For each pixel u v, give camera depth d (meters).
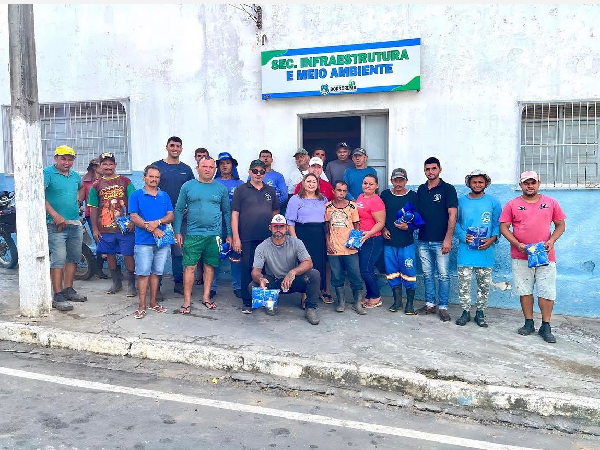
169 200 6.07
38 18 8.47
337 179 7.16
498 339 5.36
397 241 6.22
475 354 4.90
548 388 4.18
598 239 6.32
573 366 4.65
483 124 6.61
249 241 6.12
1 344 5.31
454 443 3.51
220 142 7.75
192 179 6.59
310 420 3.79
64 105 8.57
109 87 8.23
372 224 6.28
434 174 5.97
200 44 7.71
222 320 5.80
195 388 4.34
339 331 5.50
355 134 7.88
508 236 5.48
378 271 7.11
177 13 7.77
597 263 6.34
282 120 7.43
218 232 6.17
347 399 4.21
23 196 5.65
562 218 5.38
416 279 6.82
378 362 4.62
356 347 5.01
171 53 7.86
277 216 5.70
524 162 6.61
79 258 6.48
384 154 7.26
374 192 6.34
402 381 4.32
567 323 6.02
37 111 5.72
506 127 6.54
